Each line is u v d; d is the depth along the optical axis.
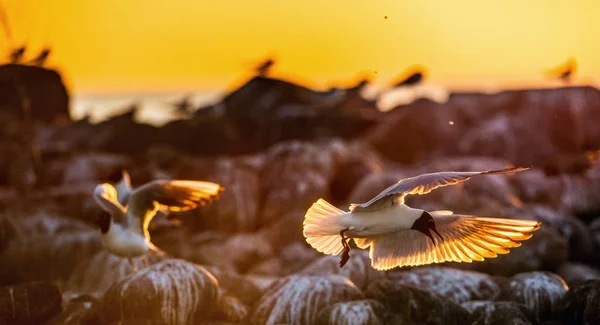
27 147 35.53
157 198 14.54
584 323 15.68
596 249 23.11
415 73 44.41
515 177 30.67
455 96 45.81
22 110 41.72
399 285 15.52
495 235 10.05
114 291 15.34
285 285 16.02
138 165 32.56
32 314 15.68
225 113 45.09
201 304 15.61
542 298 16.42
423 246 10.33
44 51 32.31
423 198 25.19
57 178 32.62
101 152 41.56
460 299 16.86
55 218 24.56
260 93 45.09
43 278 20.86
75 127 43.16
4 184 33.22
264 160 29.48
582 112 42.31
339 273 17.41
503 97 43.59
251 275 21.41
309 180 28.09
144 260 16.38
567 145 40.03
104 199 14.89
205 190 14.41
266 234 24.84
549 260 20.73
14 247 21.55
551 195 28.88
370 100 46.50
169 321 15.23
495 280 17.81
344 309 15.06
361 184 27.00
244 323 15.77
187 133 43.28
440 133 40.84
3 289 15.85
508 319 15.06
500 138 39.06
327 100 44.75
